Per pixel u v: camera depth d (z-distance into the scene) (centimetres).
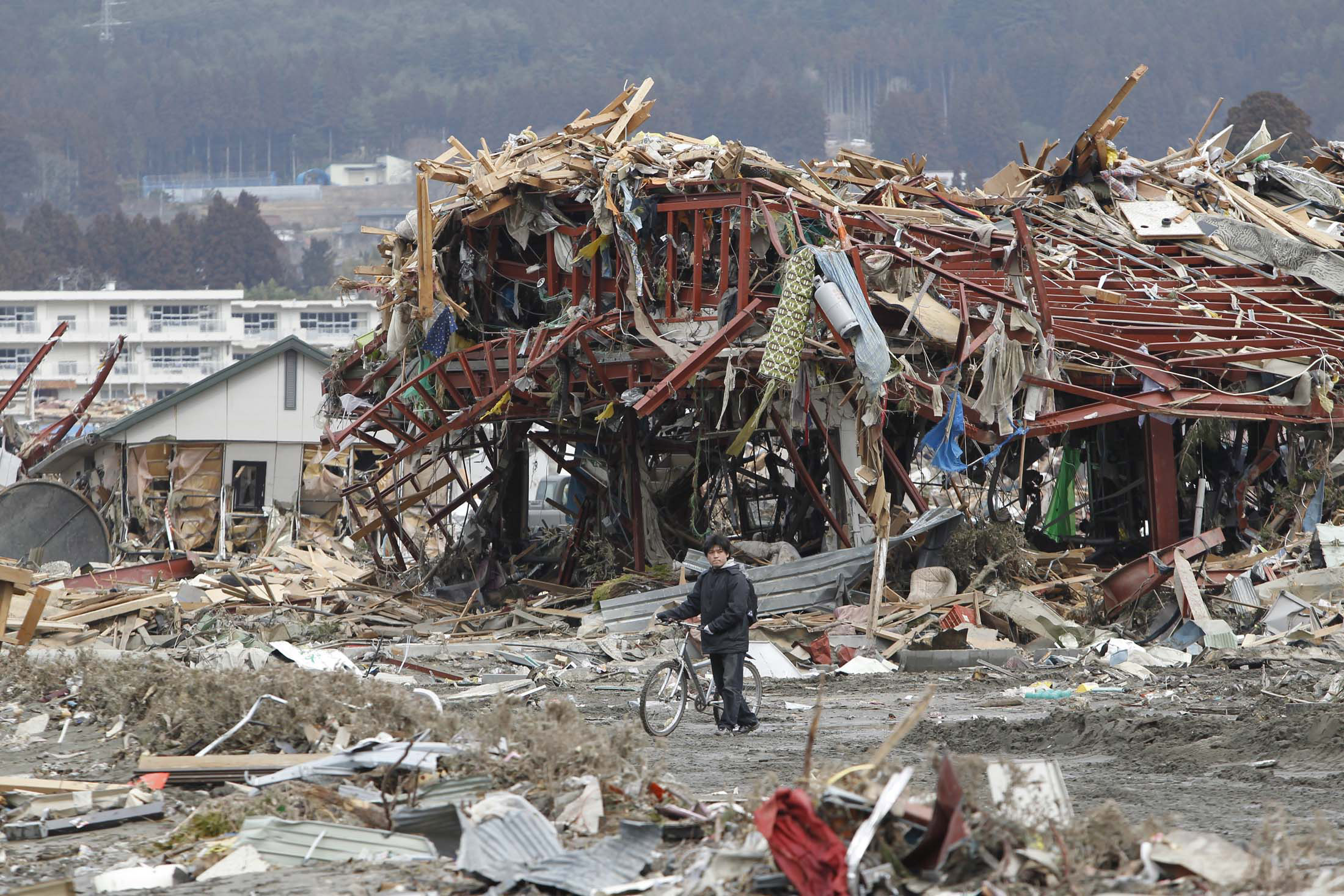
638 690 5553
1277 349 8194
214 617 7356
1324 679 5094
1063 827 2122
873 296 7262
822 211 7400
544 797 2691
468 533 9719
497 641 7194
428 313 7975
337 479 14338
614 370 8144
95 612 7150
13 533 9388
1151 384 7838
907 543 7769
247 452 14162
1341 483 8888
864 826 2033
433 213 8338
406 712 3425
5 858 2656
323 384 9806
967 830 2020
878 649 6631
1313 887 1933
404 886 2331
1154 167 11275
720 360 7650
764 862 2123
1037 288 7738
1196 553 7125
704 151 7700
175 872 2495
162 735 3656
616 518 9088
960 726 4372
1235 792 3175
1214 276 9919
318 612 7819
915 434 9075
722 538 4341
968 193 10738
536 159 8050
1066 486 9569
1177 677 5725
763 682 5975
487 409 8269
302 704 3534
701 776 3447
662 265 7900
